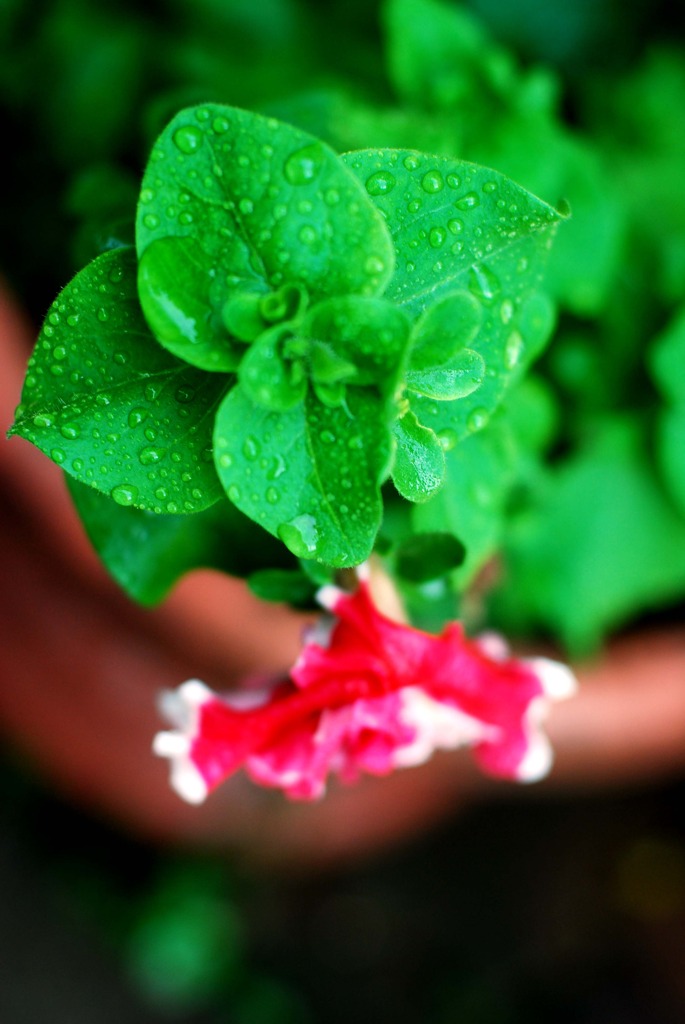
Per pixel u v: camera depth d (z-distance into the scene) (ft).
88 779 2.15
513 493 1.57
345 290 0.99
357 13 1.81
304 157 0.98
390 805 2.31
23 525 1.62
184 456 1.04
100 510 1.14
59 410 1.03
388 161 1.02
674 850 2.67
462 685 1.15
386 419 0.98
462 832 2.72
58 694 1.94
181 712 1.14
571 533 1.78
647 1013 2.52
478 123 1.54
